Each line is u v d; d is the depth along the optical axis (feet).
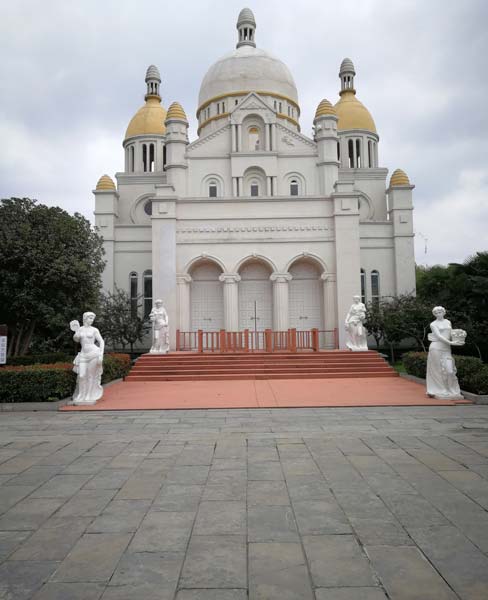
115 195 120.98
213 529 17.42
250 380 68.90
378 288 119.75
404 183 121.60
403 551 15.49
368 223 121.39
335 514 18.69
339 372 71.72
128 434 34.73
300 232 100.68
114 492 21.62
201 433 34.78
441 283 97.50
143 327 107.34
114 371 67.00
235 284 99.60
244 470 24.88
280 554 15.42
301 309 103.45
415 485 22.00
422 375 63.36
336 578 13.88
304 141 117.50
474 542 16.08
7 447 30.71
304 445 30.27
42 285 69.41
